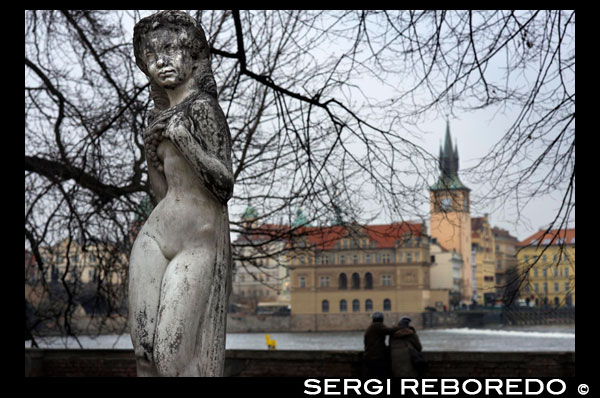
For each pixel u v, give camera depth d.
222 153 3.71
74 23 12.49
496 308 124.81
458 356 13.57
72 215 12.44
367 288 132.50
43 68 12.93
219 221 3.71
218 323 3.61
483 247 144.12
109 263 13.13
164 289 3.52
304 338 97.69
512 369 13.37
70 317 14.77
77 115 12.73
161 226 3.64
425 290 130.88
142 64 3.95
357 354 13.83
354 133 10.85
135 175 12.46
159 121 3.71
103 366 14.68
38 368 14.74
